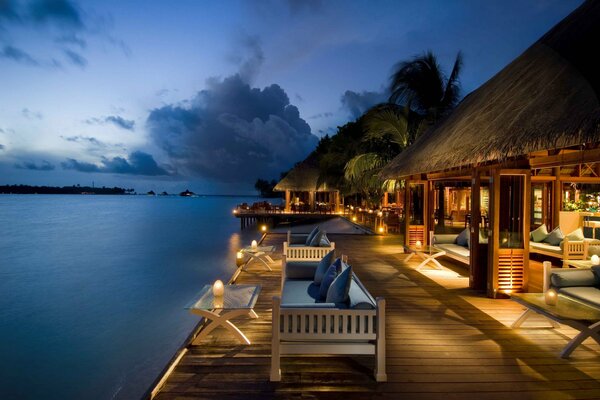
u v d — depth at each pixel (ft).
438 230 48.21
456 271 24.91
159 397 9.46
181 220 132.36
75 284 42.70
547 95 14.39
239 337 12.82
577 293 13.53
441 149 22.07
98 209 220.02
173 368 10.90
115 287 41.24
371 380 10.36
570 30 17.78
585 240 24.31
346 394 9.65
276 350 10.27
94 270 49.65
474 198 20.18
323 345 10.46
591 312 12.17
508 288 18.48
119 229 99.55
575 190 40.34
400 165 30.66
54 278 45.68
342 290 11.14
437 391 9.84
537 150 12.45
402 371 10.89
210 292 14.88
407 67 48.85
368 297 11.32
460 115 25.98
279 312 10.34
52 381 20.85
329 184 89.25
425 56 48.37
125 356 24.04
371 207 77.25
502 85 21.54
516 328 14.35
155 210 209.05
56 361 23.44
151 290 39.93
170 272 48.08
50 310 33.63
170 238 80.33
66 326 29.58
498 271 18.42
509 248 18.44
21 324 30.07
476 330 14.20
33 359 23.68
